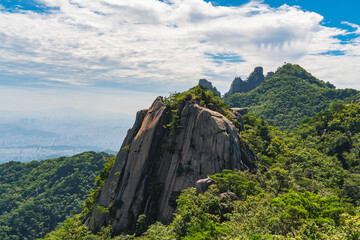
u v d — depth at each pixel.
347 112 126.19
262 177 55.16
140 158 69.38
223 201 42.69
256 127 107.81
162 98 82.38
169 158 69.19
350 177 80.44
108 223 66.62
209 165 60.62
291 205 31.58
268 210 32.19
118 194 68.50
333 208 31.28
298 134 136.38
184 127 69.69
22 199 160.88
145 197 65.50
